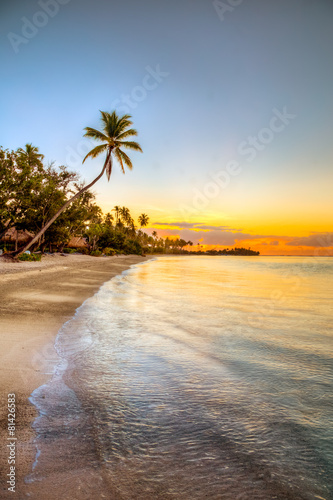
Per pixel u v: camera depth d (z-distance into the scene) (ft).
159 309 31.63
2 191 73.67
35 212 88.07
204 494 7.09
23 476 7.36
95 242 188.75
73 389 12.53
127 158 94.68
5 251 99.91
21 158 75.97
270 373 14.99
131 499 6.84
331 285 64.59
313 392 12.92
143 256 319.68
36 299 32.78
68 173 111.75
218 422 10.36
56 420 10.05
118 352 17.66
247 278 82.07
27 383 12.85
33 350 17.03
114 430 9.63
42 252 114.32
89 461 8.06
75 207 113.70
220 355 17.61
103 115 92.48
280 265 191.01
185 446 8.94
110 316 27.17
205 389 13.05
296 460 8.43
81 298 35.65
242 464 8.20
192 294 44.96
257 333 22.75
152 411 10.99
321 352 18.35
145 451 8.63
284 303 37.96
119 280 62.85
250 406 11.58
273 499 7.01
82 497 6.82
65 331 21.40
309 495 7.16
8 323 22.38
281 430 9.94
